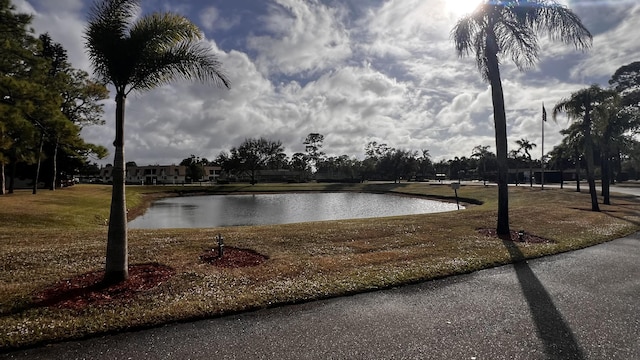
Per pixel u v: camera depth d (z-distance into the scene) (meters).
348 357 4.16
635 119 25.28
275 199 52.81
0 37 22.41
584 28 12.62
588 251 10.46
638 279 7.46
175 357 4.20
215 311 5.50
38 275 7.20
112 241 6.79
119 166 6.89
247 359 4.12
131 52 6.85
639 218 17.89
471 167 123.00
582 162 79.62
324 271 7.87
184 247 10.01
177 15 7.45
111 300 5.90
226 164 103.19
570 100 22.12
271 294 6.25
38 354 4.30
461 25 13.80
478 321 5.23
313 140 129.62
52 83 31.97
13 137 25.25
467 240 11.73
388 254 9.52
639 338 4.65
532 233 13.23
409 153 91.12
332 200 49.88
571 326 5.04
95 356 4.24
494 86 13.71
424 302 6.09
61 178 57.53
